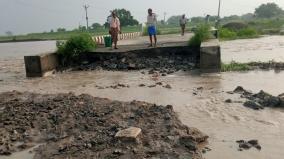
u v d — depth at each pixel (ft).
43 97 38.88
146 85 47.50
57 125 28.81
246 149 24.06
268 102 34.06
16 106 34.53
